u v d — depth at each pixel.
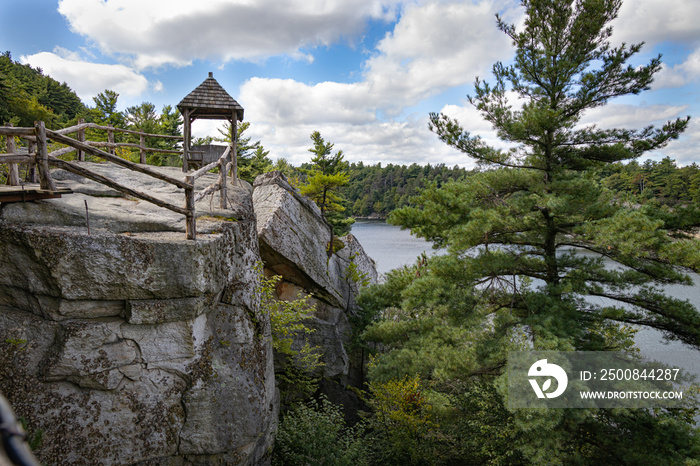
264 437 8.41
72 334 5.71
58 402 5.66
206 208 8.96
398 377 11.93
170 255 6.20
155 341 6.28
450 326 11.09
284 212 15.36
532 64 11.68
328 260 18.00
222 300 7.51
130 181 9.94
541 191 11.13
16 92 40.81
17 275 5.73
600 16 10.88
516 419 8.65
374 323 13.60
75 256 5.67
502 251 11.88
